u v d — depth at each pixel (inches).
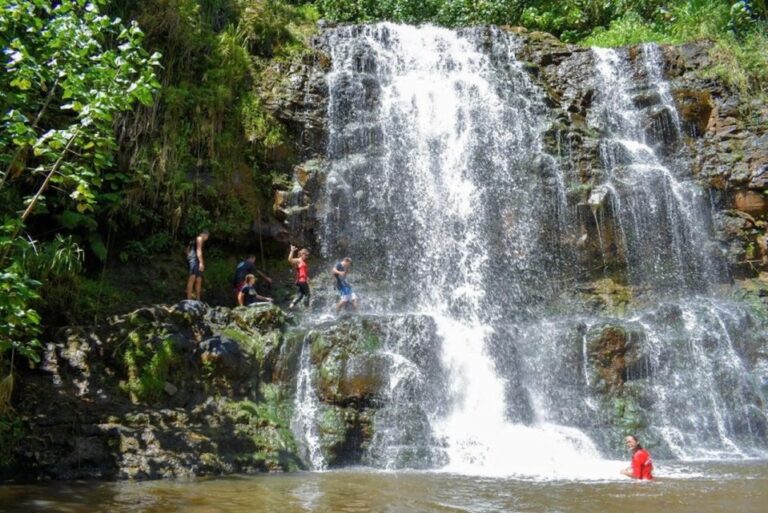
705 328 622.8
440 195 776.9
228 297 658.2
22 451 405.1
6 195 523.5
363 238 727.7
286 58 797.2
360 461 482.0
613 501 346.3
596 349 582.2
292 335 527.5
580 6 1101.7
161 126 668.1
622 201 759.7
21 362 456.4
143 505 330.6
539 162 764.6
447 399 538.3
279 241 697.6
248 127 719.7
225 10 807.1
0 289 352.8
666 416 570.6
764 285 742.5
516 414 560.1
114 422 432.8
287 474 436.1
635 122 841.5
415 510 323.0
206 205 675.4
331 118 769.6
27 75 382.3
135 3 693.3
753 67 853.8
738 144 800.3
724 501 345.7
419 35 875.4
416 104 805.9
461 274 742.5
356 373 505.7
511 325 621.6
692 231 771.4
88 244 616.1
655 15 1061.8
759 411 587.8
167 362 477.1
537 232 746.8
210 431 453.1
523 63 861.8
